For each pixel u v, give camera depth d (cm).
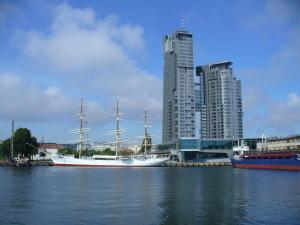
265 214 5153
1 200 6581
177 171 18488
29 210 5506
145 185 9675
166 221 4734
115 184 10044
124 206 5881
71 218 4919
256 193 7550
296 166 17550
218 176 13488
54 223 4619
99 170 19900
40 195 7344
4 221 4725
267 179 11469
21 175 14150
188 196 7119
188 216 5038
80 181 11100
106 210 5506
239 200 6506
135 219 4853
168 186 9319
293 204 6019
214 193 7600
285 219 4825
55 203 6225
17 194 7488
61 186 9344
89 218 4919
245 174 14675
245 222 4662
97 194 7538
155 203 6194
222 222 4669
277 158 19012
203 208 5653
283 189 8306
